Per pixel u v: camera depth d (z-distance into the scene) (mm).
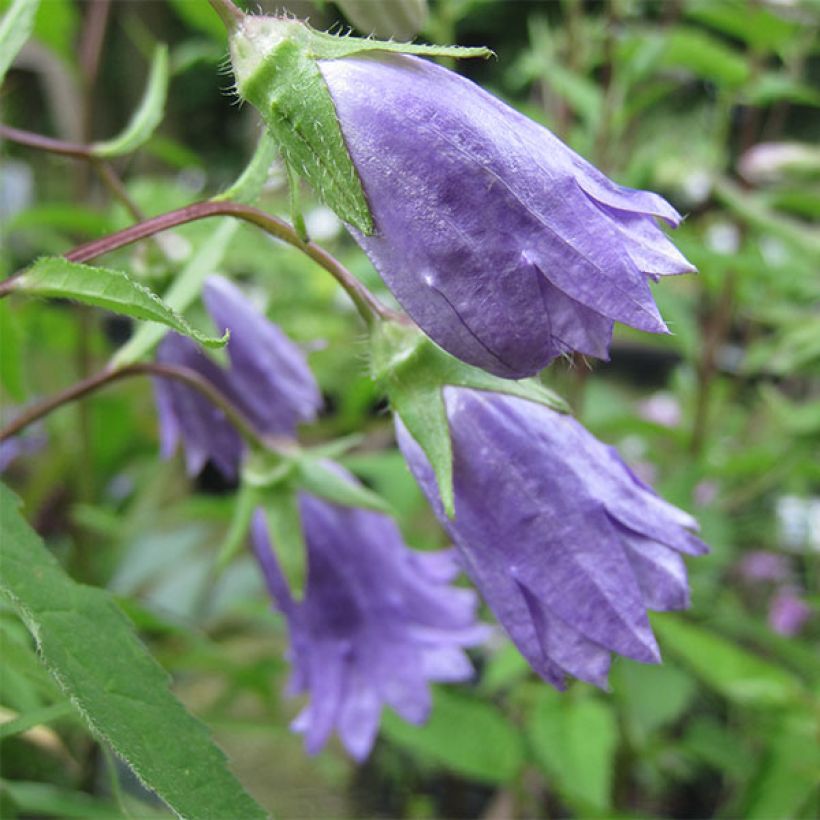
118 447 282
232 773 79
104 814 130
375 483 319
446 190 79
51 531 275
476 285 78
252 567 293
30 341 256
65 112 318
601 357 77
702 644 198
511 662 220
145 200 269
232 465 149
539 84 312
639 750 237
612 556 92
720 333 257
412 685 141
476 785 323
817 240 229
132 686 80
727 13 238
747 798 199
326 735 140
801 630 298
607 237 77
